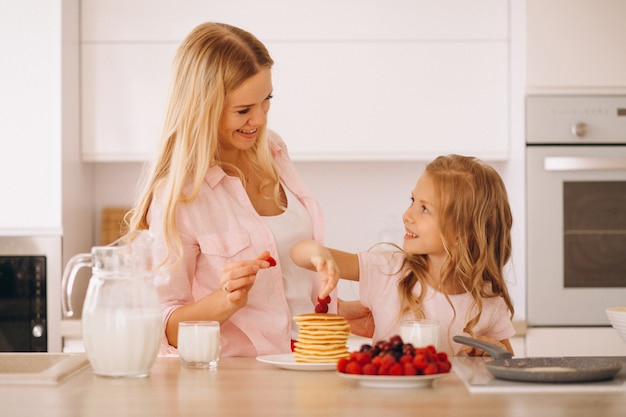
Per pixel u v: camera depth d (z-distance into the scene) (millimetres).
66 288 1799
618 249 3754
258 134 2348
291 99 3898
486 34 3895
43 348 3719
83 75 3896
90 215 4211
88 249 4164
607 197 3754
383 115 3900
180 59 2168
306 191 2424
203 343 1778
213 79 2107
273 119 3906
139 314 1673
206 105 2109
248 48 2162
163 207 2115
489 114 3902
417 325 1812
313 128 3900
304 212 2387
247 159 2352
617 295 3740
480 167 2279
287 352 2246
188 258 2189
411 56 3891
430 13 3889
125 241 1728
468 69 3895
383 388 1524
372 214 4324
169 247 2109
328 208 4324
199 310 1968
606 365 1622
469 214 2211
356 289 4227
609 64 3740
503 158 3912
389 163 4328
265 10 3881
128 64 3891
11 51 3709
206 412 1318
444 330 2213
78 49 3893
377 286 2301
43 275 3730
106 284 1687
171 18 3879
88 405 1384
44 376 1594
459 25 3893
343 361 1580
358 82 3896
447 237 2205
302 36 3889
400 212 4324
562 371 1536
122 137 3902
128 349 1657
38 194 3721
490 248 2252
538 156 3740
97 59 3893
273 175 2357
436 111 3902
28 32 3711
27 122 3717
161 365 1855
